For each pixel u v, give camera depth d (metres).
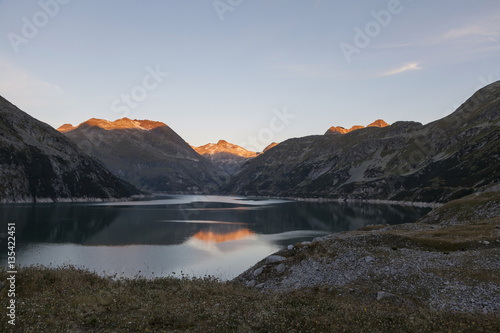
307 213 169.25
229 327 12.89
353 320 15.39
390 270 29.70
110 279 23.31
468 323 16.27
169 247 75.69
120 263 59.78
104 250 71.75
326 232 101.25
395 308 20.70
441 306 22.97
